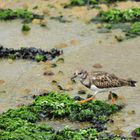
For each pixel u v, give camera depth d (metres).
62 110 19.23
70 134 17.61
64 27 28.38
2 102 20.33
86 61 23.98
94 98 20.39
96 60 24.06
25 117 18.81
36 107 19.34
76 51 25.19
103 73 19.94
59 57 24.53
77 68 23.22
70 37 26.98
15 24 29.03
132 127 18.44
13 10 30.89
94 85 19.69
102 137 17.59
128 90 20.95
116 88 19.92
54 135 17.44
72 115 19.11
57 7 31.27
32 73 22.89
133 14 29.12
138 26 27.81
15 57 24.58
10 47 25.84
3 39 26.92
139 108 19.64
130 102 20.06
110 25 28.19
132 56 24.38
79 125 18.72
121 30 27.70
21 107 19.39
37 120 18.94
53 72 22.89
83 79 19.92
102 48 25.45
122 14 29.20
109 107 19.50
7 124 18.23
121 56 24.42
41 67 23.47
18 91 21.27
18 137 17.30
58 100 19.75
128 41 26.20
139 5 30.97
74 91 21.08
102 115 19.16
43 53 24.86
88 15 29.88
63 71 22.95
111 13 29.27
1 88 21.56
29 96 20.80
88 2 31.48
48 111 19.23
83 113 19.09
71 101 19.73
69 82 21.81
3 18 29.72
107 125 18.61
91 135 17.59
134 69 22.97
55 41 26.52
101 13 29.66
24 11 30.28
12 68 23.50
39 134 17.55
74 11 30.52
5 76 22.69
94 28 28.11
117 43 25.98
